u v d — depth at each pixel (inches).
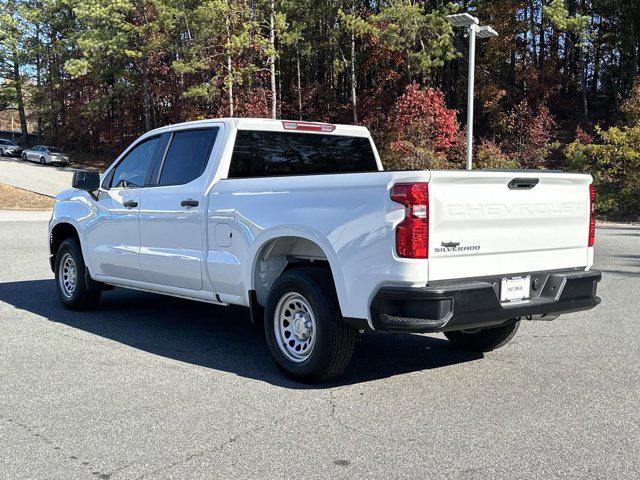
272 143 257.8
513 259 200.2
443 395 196.9
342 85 2306.8
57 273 331.3
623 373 222.4
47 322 298.5
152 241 269.1
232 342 263.7
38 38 2571.4
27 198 1353.3
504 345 259.9
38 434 164.4
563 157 1573.6
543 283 207.8
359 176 191.8
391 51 1847.9
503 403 189.6
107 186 300.5
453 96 2233.0
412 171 178.7
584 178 216.4
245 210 226.4
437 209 180.7
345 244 192.7
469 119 808.9
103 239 296.7
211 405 186.5
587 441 160.9
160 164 272.5
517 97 1953.7
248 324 299.3
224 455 151.4
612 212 1180.5
